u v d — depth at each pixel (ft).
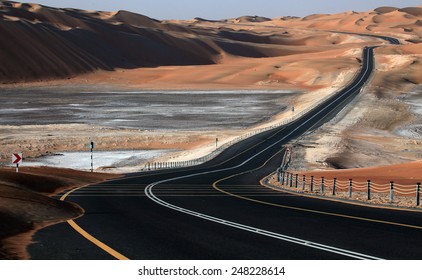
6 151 510.17
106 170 405.80
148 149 552.82
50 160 471.21
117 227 112.27
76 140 570.05
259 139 597.52
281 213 139.23
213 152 513.45
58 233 102.89
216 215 134.92
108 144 565.53
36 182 215.92
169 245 91.35
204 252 84.99
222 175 337.11
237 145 559.79
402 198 189.37
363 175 313.32
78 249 87.15
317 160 467.93
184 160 473.26
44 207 129.90
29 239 95.40
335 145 542.98
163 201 173.99
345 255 82.07
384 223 118.32
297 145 552.41
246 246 90.33
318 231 106.83
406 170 318.45
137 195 196.85
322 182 220.23
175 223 119.55
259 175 339.57
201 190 222.48
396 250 86.17
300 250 86.48
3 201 124.77
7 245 88.63
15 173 218.18
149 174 344.69
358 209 148.77
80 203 165.58
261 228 111.34
